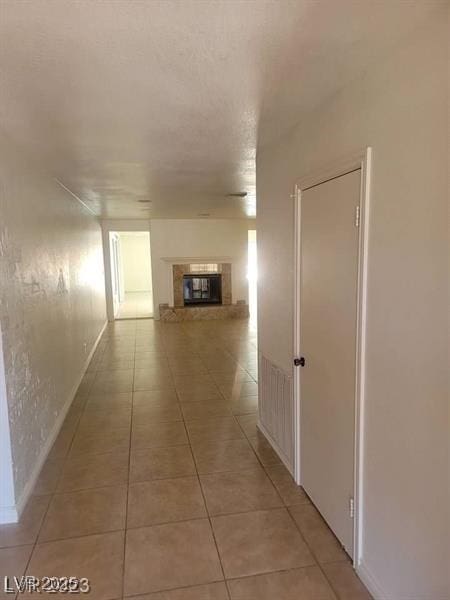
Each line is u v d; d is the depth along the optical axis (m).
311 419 2.44
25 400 2.63
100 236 8.15
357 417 1.87
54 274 3.66
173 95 1.95
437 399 1.36
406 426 1.52
